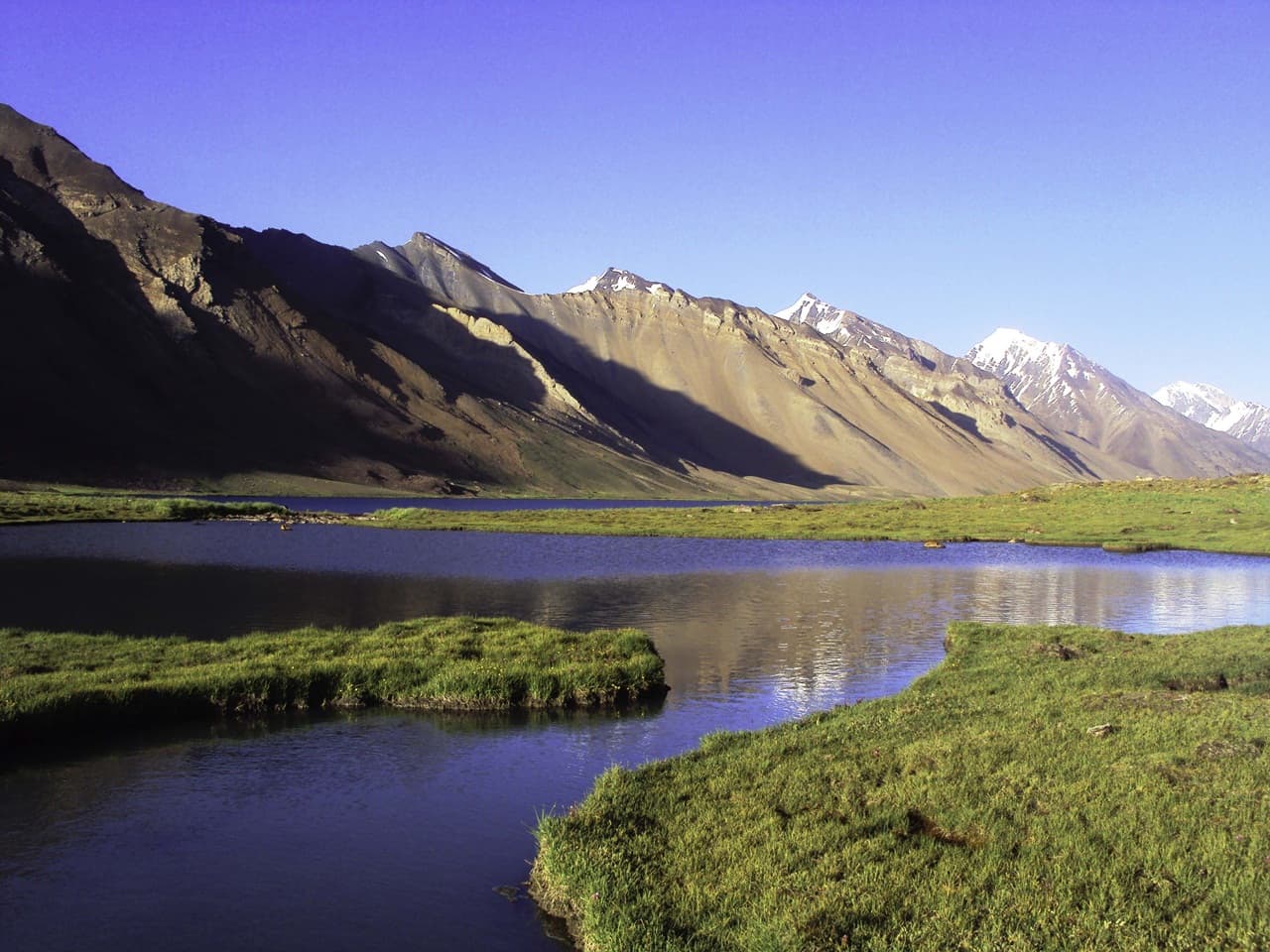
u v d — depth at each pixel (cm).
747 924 1406
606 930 1430
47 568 6556
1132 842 1603
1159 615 5416
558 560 8331
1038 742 2164
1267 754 2036
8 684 2800
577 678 3158
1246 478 15325
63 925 1602
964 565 8269
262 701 2942
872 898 1443
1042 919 1369
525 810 2128
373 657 3359
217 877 1783
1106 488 15862
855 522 13400
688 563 8262
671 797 1930
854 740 2303
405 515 13938
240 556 7838
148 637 4009
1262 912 1378
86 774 2347
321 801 2177
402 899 1694
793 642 4356
